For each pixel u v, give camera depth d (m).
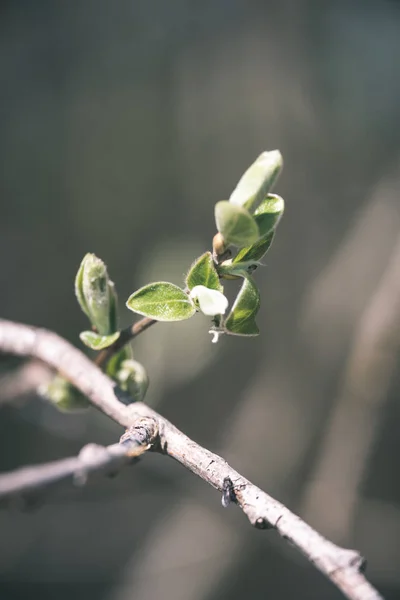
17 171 0.77
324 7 0.83
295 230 0.76
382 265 0.73
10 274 0.77
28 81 0.80
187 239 0.74
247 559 0.68
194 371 0.71
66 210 0.77
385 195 0.76
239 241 0.25
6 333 0.32
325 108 0.79
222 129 0.76
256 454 0.69
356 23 0.85
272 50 0.78
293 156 0.77
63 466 0.22
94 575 0.75
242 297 0.26
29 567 0.75
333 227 0.77
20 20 0.82
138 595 0.71
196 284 0.26
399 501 0.76
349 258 0.74
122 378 0.30
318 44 0.81
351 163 0.79
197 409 0.72
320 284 0.74
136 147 0.77
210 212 0.75
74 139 0.78
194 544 0.71
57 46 0.81
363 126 0.80
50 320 0.76
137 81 0.79
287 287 0.75
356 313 0.72
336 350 0.71
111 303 0.28
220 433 0.72
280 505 0.24
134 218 0.76
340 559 0.23
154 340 0.68
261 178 0.25
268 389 0.72
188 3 0.81
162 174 0.76
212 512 0.66
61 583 0.75
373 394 0.64
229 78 0.78
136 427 0.26
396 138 0.80
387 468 0.76
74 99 0.79
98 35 0.81
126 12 0.82
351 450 0.65
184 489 0.63
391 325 0.62
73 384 0.30
